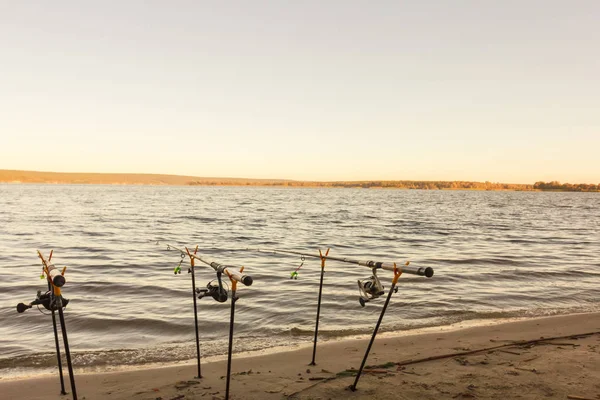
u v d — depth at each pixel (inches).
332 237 1456.7
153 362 323.0
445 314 471.5
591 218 2721.5
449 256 967.6
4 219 2033.7
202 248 1115.9
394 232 1641.2
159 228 1718.8
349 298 541.6
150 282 650.2
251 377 274.8
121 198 5255.9
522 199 7682.1
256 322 439.8
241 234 1539.1
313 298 542.9
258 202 4778.5
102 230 1576.0
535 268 794.2
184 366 309.4
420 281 658.2
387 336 385.4
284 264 839.7
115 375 291.9
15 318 450.3
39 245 1123.9
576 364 293.9
